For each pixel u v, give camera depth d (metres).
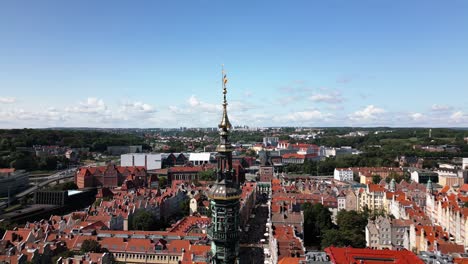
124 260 183.25
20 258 155.62
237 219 68.50
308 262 147.00
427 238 187.12
